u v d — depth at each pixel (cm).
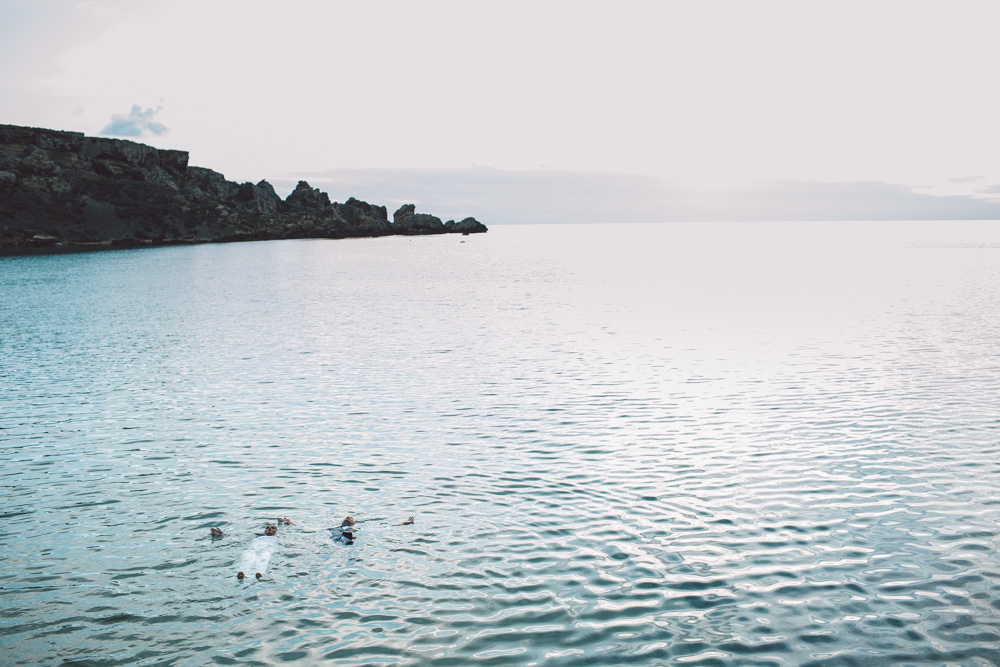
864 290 7481
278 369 3625
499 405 2831
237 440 2389
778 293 7306
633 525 1669
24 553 1545
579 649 1173
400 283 9094
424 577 1423
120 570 1461
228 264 12975
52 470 2097
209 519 1723
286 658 1153
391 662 1141
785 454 2167
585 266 12469
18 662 1142
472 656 1155
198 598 1345
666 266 12300
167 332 4972
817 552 1516
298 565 1475
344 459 2183
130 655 1164
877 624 1238
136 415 2728
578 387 3120
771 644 1183
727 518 1702
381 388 3166
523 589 1374
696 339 4412
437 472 2053
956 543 1546
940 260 13025
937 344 4084
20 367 3719
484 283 9038
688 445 2275
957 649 1160
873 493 1842
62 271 11088
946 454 2141
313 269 11800
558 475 2016
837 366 3472
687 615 1276
